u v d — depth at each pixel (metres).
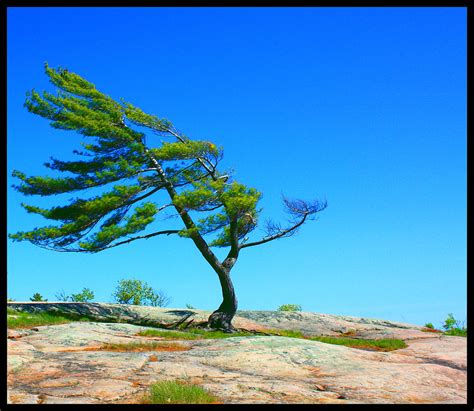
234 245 24.58
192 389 8.90
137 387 9.42
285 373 11.22
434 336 21.16
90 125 23.33
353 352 13.71
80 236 23.62
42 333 15.42
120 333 16.47
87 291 30.06
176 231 24.00
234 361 11.91
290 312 27.64
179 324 23.23
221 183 23.78
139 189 23.33
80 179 23.92
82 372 10.40
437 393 10.15
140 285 30.50
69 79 25.56
